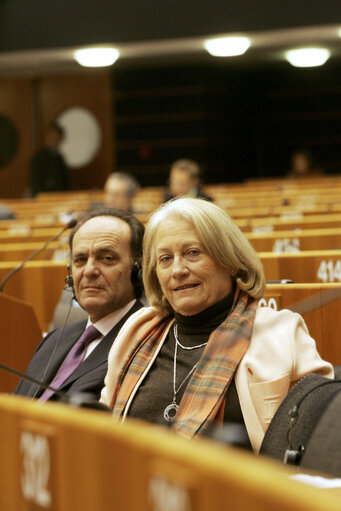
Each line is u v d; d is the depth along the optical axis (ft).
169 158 61.05
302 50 48.39
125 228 9.93
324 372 7.59
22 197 62.28
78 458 3.00
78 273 9.87
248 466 2.45
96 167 61.67
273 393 7.32
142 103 61.00
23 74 59.57
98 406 5.53
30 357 12.96
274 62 61.46
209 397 7.36
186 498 2.53
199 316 7.93
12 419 3.37
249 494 2.39
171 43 43.78
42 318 16.65
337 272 14.01
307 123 62.39
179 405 7.57
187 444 2.65
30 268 16.67
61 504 3.09
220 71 60.85
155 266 8.27
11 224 27.48
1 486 3.47
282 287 11.38
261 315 7.87
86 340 9.88
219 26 42.98
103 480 2.88
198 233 7.82
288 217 24.71
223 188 40.50
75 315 12.42
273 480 2.37
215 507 2.47
